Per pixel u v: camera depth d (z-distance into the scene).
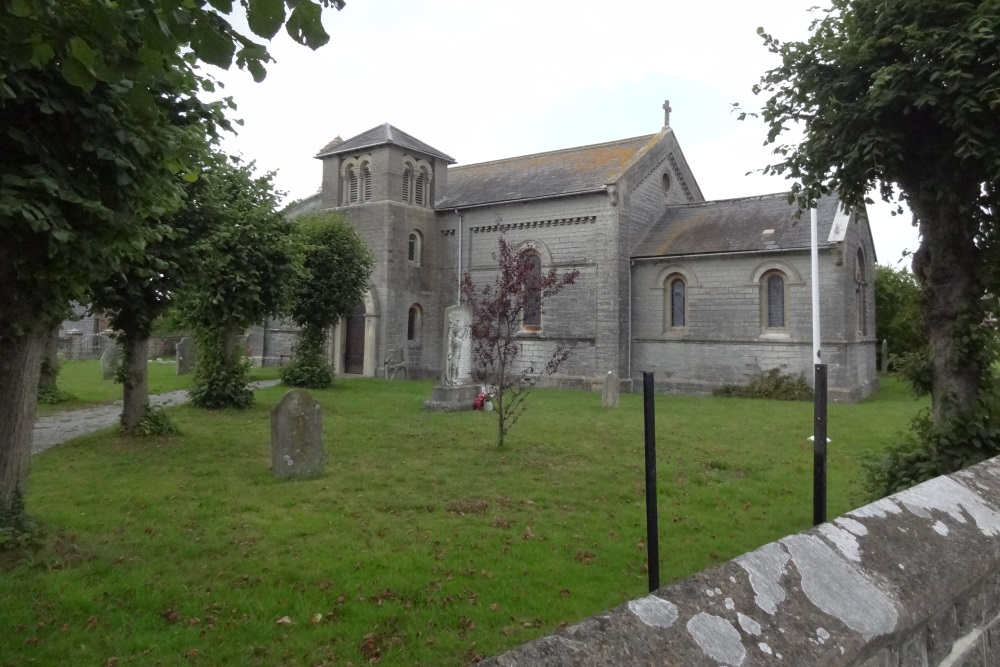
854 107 6.63
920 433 7.44
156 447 12.02
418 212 30.02
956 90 5.96
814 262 16.20
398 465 10.89
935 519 3.16
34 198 5.15
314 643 5.02
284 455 9.82
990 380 7.08
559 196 26.98
